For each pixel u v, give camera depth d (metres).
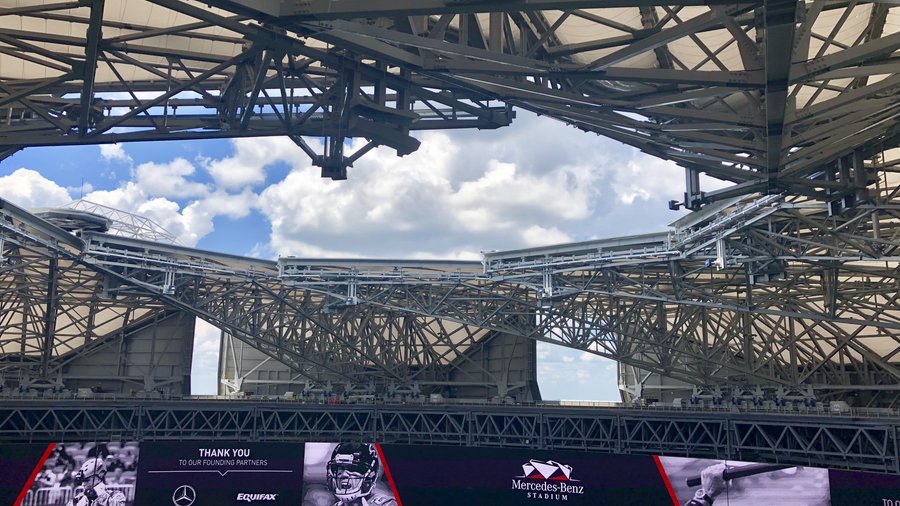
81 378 72.06
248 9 15.41
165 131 26.19
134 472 45.28
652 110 22.75
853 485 38.41
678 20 23.06
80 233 56.94
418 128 27.55
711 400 64.06
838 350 64.12
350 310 71.12
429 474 45.62
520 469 45.09
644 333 63.97
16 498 43.47
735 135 29.00
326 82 30.52
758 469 40.41
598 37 28.11
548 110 25.23
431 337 78.56
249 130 25.64
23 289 60.16
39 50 22.53
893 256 40.59
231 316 66.94
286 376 77.56
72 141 25.66
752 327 67.50
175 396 68.50
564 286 59.56
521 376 75.25
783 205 41.94
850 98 21.33
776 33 14.54
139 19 32.81
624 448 49.78
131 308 69.62
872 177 30.14
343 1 15.36
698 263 56.34
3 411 51.81
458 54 18.19
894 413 50.78
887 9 26.48
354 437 56.28
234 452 46.09
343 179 23.36
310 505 45.38
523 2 14.31
